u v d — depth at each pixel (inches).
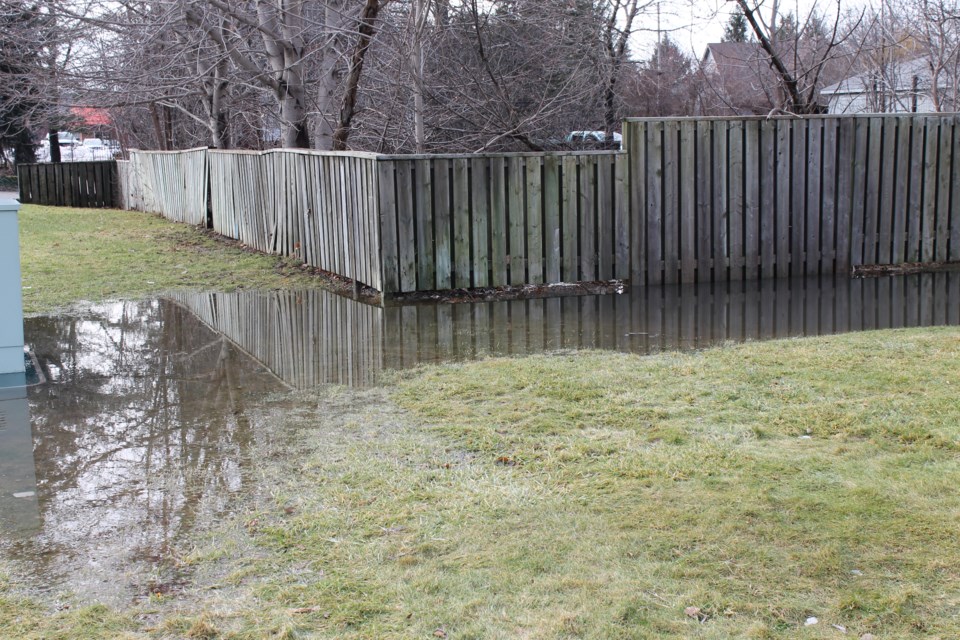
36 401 241.3
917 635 118.6
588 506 159.3
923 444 184.9
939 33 660.7
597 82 622.5
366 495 167.5
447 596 130.4
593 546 144.2
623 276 401.1
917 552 139.5
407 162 370.3
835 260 426.6
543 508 159.0
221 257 517.7
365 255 388.8
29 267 475.5
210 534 153.6
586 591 130.6
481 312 350.3
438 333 313.9
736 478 169.5
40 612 128.9
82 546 150.6
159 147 1014.4
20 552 148.7
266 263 489.4
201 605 130.1
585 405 218.5
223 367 274.2
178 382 257.8
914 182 430.9
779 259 418.0
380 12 536.1
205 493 172.4
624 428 200.8
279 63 540.7
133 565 143.3
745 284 404.2
